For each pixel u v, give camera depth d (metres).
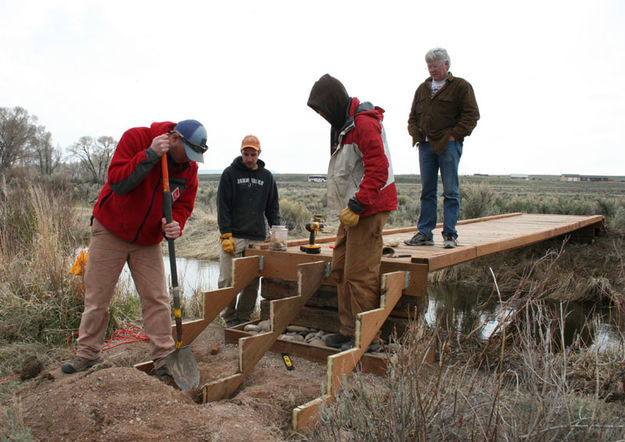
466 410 2.56
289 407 3.30
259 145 5.24
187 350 3.67
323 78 3.57
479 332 5.37
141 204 3.33
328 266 4.39
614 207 14.33
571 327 6.39
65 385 3.00
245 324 4.98
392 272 3.95
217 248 13.59
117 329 4.96
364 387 2.94
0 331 4.52
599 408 2.78
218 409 3.04
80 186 20.14
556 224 9.01
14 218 6.80
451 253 4.56
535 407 2.44
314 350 4.22
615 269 8.67
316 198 32.97
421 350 2.92
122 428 2.61
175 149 3.36
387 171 3.48
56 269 5.24
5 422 2.72
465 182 14.95
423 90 5.21
